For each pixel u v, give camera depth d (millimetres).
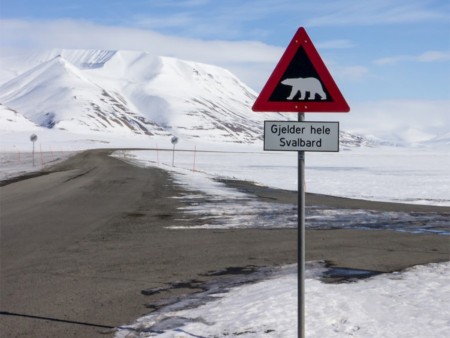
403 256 10570
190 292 7848
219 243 12008
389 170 60500
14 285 8250
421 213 17906
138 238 12594
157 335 5926
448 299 6996
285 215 17016
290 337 5605
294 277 8594
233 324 6133
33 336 5980
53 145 137750
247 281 8484
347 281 8336
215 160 82562
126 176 35406
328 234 13352
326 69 4898
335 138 4848
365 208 19359
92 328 6246
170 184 29734
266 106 4957
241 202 20984
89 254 10688
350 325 5965
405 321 6066
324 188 32156
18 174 36625
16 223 14844
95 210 17969
